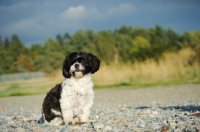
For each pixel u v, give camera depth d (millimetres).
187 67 27781
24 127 7078
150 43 95312
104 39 79312
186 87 21234
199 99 14117
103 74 26609
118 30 104500
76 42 74688
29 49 97688
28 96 22406
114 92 21172
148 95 17797
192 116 7336
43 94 23703
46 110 7137
